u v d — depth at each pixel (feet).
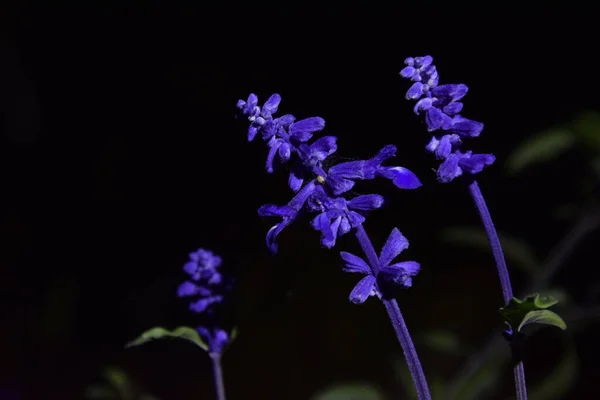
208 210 6.35
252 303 2.68
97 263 6.31
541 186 5.50
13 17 6.95
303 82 6.30
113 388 3.17
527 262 3.44
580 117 3.20
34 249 6.56
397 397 4.59
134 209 6.53
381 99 6.06
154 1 6.78
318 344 4.98
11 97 7.03
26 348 5.63
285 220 2.03
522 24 5.80
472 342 4.85
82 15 6.93
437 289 5.32
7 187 6.94
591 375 4.51
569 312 3.39
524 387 2.16
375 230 5.83
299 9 6.34
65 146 6.97
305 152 2.01
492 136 5.75
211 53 6.59
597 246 4.94
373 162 2.03
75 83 6.99
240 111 2.06
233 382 4.92
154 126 6.78
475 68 5.90
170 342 5.25
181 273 5.98
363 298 2.03
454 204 5.76
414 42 6.05
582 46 5.63
